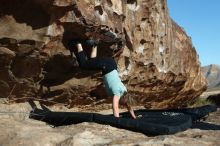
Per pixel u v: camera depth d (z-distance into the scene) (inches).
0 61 203.5
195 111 298.4
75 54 223.6
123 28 262.7
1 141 154.0
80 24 211.3
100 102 291.9
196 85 462.6
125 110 330.3
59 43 216.8
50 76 237.3
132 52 284.7
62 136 164.4
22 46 200.8
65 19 204.2
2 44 196.5
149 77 324.8
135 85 318.7
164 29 332.5
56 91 248.8
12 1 189.3
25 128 175.2
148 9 294.5
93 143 161.0
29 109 231.0
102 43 241.0
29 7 194.4
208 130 210.8
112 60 220.8
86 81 259.8
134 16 278.2
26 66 214.4
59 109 260.5
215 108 359.9
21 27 196.9
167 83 369.4
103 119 205.5
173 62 363.3
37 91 236.4
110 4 237.5
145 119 233.6
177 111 296.2
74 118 212.2
